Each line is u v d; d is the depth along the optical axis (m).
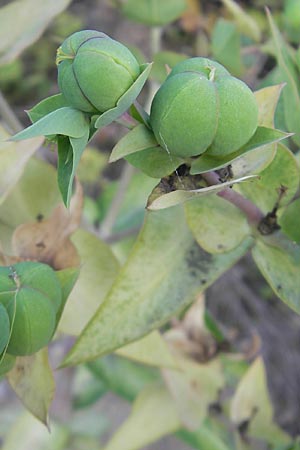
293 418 0.37
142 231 0.19
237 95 0.16
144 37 0.41
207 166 0.16
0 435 0.36
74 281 0.18
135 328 0.19
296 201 0.19
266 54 0.30
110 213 0.29
